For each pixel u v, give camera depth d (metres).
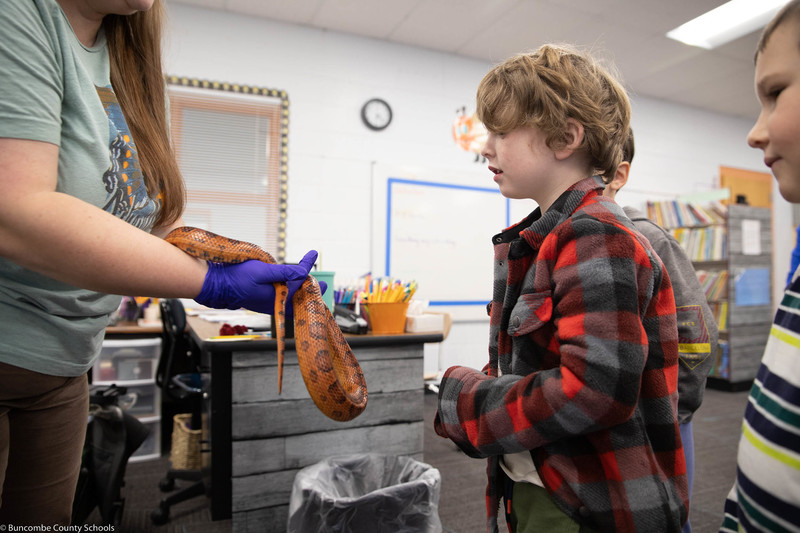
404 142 4.96
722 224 5.39
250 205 4.39
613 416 0.66
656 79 5.72
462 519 2.27
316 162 4.62
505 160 0.88
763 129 0.55
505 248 0.96
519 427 0.72
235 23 4.35
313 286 1.10
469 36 4.78
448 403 0.86
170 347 2.70
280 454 1.87
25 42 0.72
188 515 2.31
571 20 4.46
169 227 1.18
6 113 0.68
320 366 1.02
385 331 2.13
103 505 1.89
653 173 6.35
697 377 1.33
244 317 2.94
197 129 4.23
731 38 4.77
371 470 1.78
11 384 0.87
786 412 0.52
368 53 4.82
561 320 0.73
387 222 4.85
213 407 1.83
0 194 0.67
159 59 1.14
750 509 0.55
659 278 0.80
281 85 4.50
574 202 0.83
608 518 0.71
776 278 7.26
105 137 0.92
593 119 0.83
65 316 0.91
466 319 5.16
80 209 0.71
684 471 0.77
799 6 0.50
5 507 0.98
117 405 2.01
